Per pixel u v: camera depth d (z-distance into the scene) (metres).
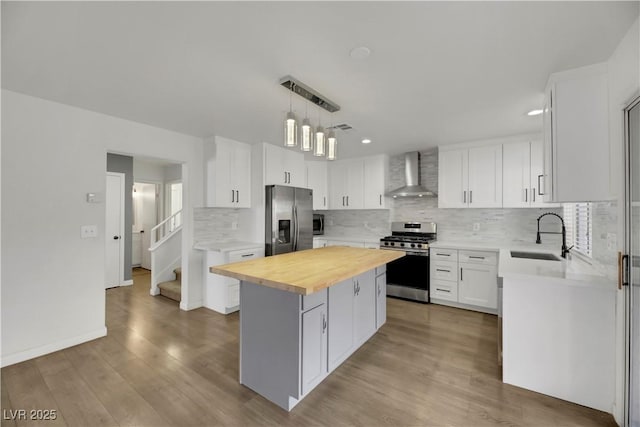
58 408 1.87
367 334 2.81
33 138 2.47
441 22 1.51
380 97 2.46
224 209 4.18
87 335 2.81
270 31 1.58
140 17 1.47
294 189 4.25
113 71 2.03
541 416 1.83
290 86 2.22
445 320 3.42
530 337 2.09
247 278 1.88
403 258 4.22
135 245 6.59
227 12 1.43
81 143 2.74
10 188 2.37
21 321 2.43
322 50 1.77
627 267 1.67
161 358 2.51
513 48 1.74
